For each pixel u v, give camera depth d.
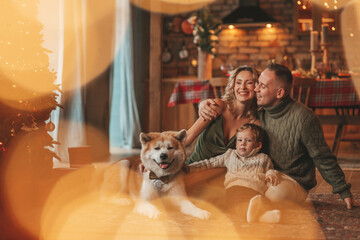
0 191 2.23
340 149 5.76
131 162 2.58
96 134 4.79
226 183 2.32
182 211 2.23
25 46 2.38
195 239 1.84
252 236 1.86
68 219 2.16
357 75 4.55
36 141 2.49
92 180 2.81
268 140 2.43
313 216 2.20
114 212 2.29
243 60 7.74
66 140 4.32
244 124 2.38
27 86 2.38
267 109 2.41
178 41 7.84
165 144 2.19
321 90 4.46
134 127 5.93
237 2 7.76
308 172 2.42
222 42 7.79
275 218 2.04
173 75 7.83
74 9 4.36
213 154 2.57
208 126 2.63
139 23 6.21
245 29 7.72
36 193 2.44
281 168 2.41
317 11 5.48
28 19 2.43
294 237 1.84
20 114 2.39
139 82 6.07
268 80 2.33
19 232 2.03
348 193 2.35
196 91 4.73
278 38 7.63
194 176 2.38
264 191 2.28
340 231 1.93
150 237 1.87
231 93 2.61
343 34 7.15
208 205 2.41
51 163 2.60
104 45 4.89
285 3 7.58
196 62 7.65
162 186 2.23
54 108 2.59
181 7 7.83
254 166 2.31
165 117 6.39
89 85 4.62
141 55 6.22
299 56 7.56
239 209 2.13
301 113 2.33
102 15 4.84
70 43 4.31
